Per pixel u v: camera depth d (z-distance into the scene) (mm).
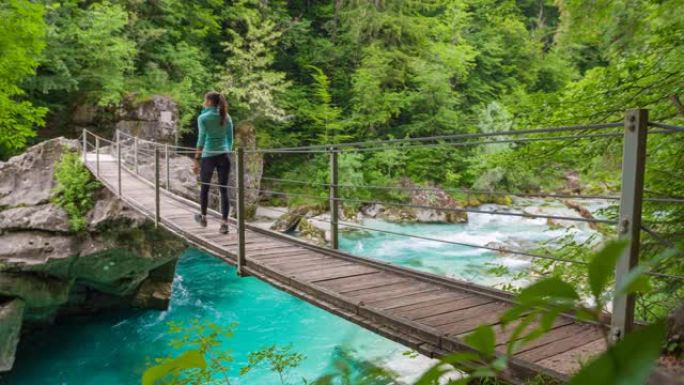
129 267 8719
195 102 17719
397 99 23016
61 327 8820
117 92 14406
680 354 1509
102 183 8422
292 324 8617
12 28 10102
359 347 7168
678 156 4047
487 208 20078
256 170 16828
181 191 10000
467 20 27906
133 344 8164
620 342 242
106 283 8820
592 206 16719
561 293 370
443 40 25797
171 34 18797
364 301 3193
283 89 20234
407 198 20203
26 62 10797
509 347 398
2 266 7363
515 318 400
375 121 23031
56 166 8461
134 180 9320
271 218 16812
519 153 4945
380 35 24656
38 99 14492
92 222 8086
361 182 20969
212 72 20719
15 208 7918
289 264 4270
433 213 18406
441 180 22844
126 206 8383
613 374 233
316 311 9258
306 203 18422
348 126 23016
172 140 15273
